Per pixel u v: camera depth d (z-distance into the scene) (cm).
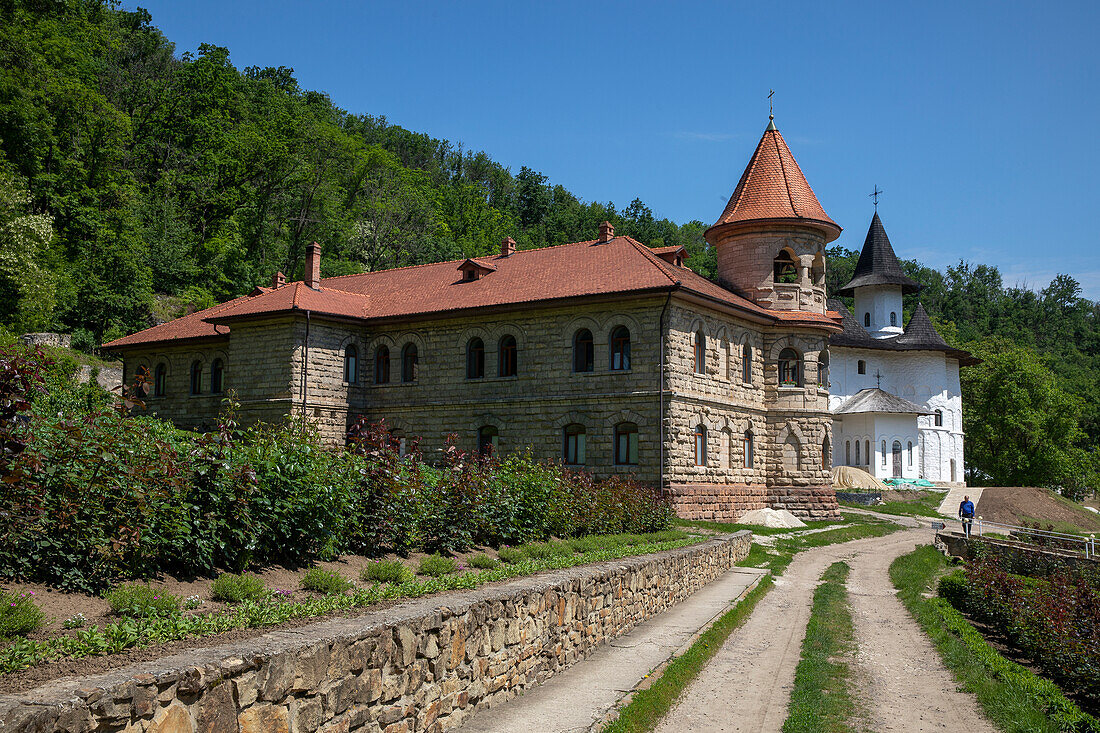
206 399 4850
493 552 1867
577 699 1249
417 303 4572
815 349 4738
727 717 1320
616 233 14988
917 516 5381
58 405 1245
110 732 642
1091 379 13750
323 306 4419
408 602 1137
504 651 1215
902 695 1524
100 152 7644
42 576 969
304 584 1221
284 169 9150
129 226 7531
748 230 4816
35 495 941
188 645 842
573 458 4075
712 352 4244
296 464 1353
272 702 779
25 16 7038
